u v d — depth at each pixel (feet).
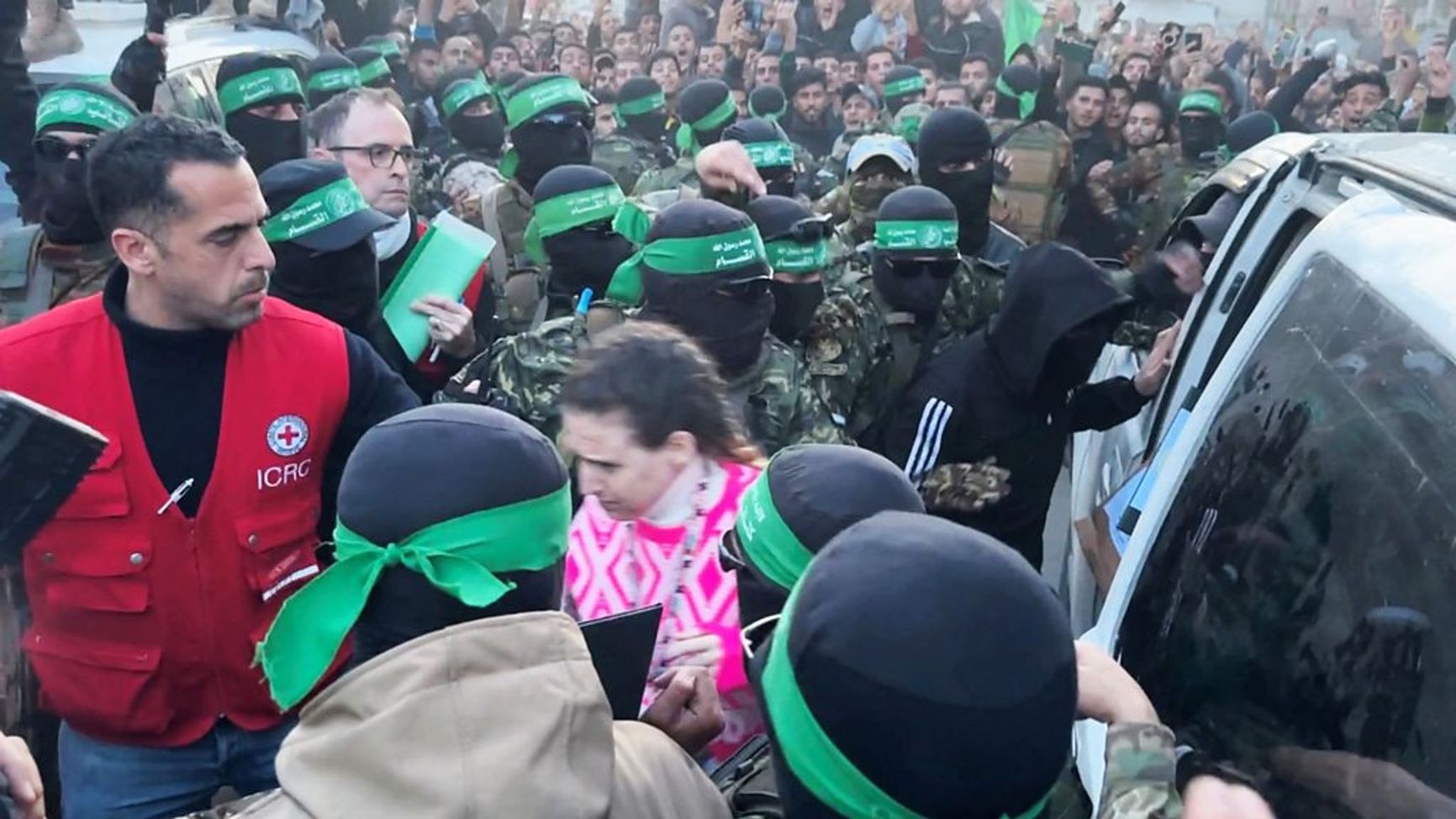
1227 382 6.93
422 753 3.77
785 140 17.56
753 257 9.12
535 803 3.72
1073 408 11.13
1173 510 6.95
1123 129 26.18
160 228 7.01
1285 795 4.92
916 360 12.30
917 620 3.36
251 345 7.57
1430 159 7.37
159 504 7.37
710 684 5.41
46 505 5.89
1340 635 4.86
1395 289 5.43
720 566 6.75
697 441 7.09
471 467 4.33
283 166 9.63
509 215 14.39
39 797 6.23
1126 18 37.17
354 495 4.38
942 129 15.31
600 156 23.65
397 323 10.17
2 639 8.13
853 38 36.88
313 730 3.99
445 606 4.33
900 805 3.39
